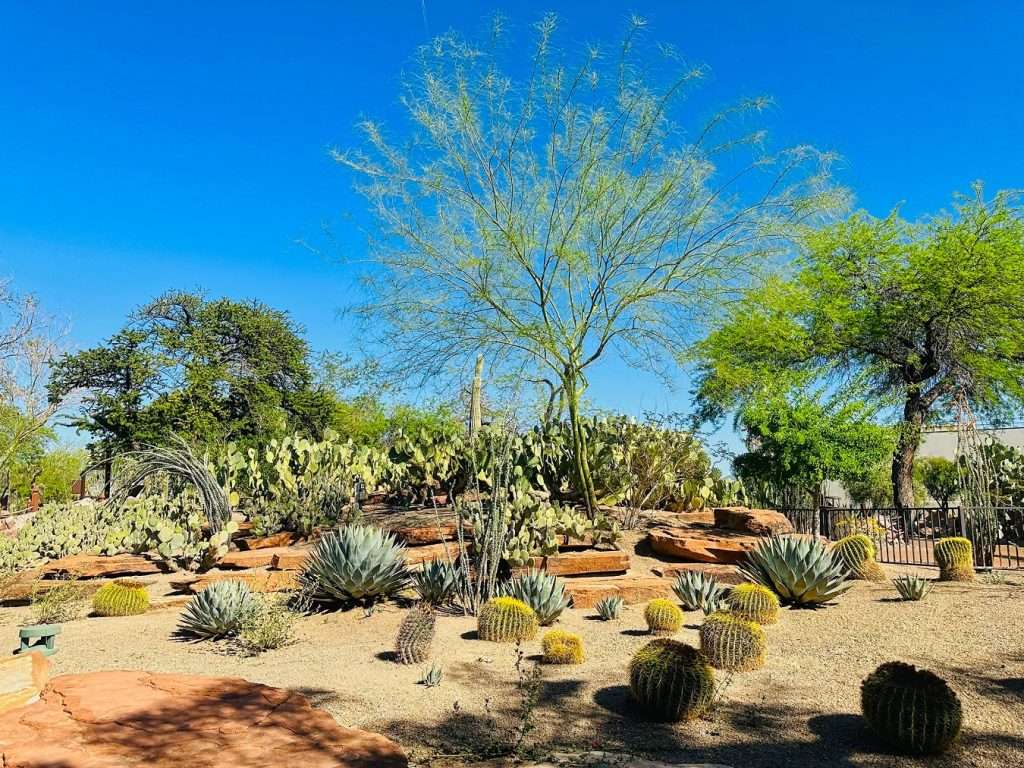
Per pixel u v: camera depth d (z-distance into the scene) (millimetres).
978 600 9805
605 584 10484
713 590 10039
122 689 3955
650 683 5715
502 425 12461
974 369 24906
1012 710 5680
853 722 5605
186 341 39062
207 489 12719
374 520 12992
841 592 10133
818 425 22156
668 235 13070
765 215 13094
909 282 24734
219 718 3578
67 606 9898
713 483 15742
